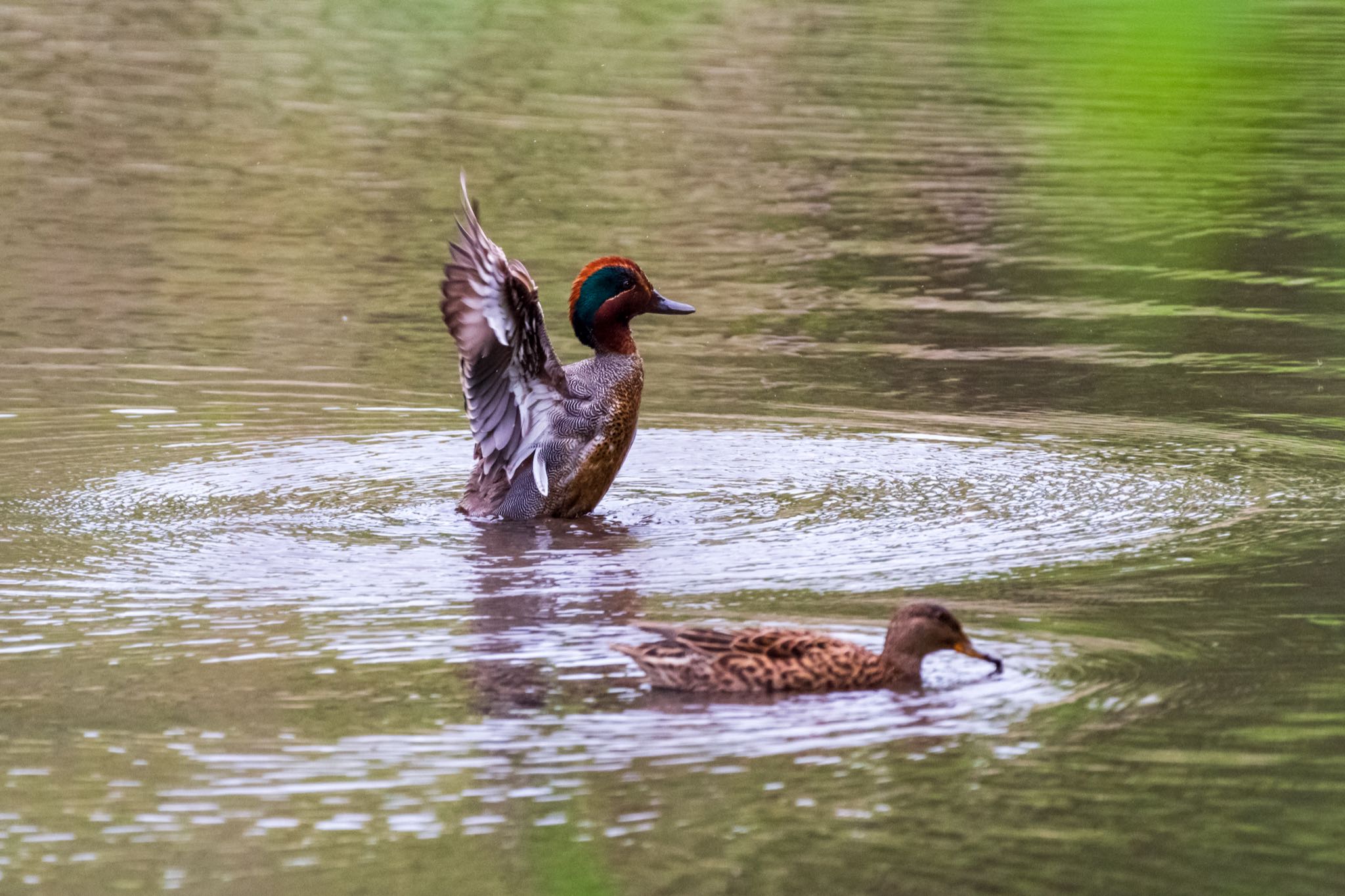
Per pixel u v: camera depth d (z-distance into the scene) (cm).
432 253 2323
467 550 1270
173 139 2939
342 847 807
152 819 834
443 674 1012
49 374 1756
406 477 1466
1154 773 880
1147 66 3572
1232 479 1460
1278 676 1007
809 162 2845
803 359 1881
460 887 774
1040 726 935
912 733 925
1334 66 3578
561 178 2711
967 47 3762
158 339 1900
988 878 782
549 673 1014
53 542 1273
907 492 1425
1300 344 1959
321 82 3406
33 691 991
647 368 1844
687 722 938
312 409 1664
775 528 1325
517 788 863
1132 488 1434
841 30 3919
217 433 1580
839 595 1158
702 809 841
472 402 1346
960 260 2341
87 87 3312
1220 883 778
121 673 1017
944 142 2995
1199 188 2742
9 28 3841
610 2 4219
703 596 1159
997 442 1580
